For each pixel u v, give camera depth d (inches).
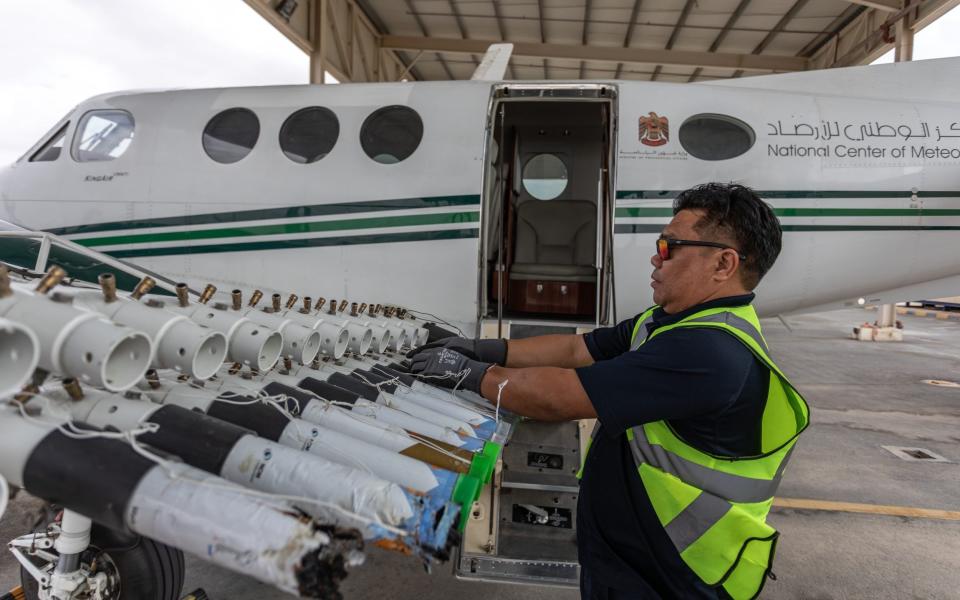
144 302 46.5
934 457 155.0
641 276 128.6
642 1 329.1
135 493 31.3
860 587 93.4
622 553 46.4
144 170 141.3
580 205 169.6
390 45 392.2
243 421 44.9
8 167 156.6
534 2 336.2
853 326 484.1
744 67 390.9
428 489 40.1
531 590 90.8
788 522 116.1
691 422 43.6
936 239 131.2
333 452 42.5
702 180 126.1
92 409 39.6
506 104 151.5
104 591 64.6
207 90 144.6
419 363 61.5
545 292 143.4
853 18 338.0
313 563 27.9
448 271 130.0
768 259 47.1
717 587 43.6
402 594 89.2
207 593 87.1
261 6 251.4
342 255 134.0
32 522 36.6
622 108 128.0
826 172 128.7
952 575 97.3
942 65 134.0
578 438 88.4
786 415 43.4
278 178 135.3
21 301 38.2
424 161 130.1
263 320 58.4
